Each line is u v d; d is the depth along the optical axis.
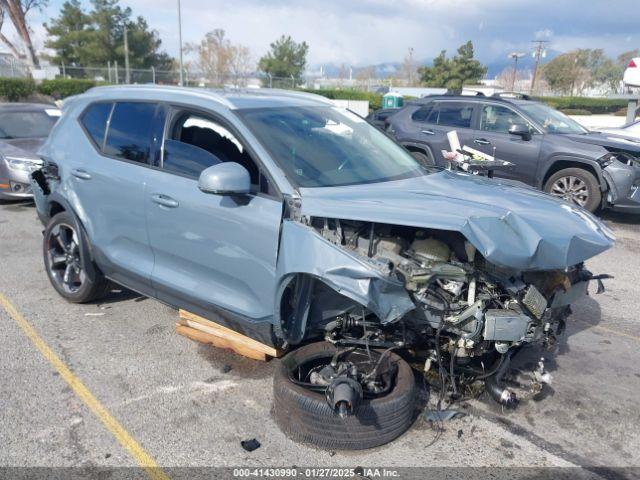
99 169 4.47
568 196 8.96
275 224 3.28
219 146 3.79
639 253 7.43
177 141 4.03
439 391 3.63
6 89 29.42
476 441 3.24
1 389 3.68
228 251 3.54
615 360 4.31
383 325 3.29
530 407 3.61
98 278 4.84
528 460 3.10
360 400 2.93
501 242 2.88
